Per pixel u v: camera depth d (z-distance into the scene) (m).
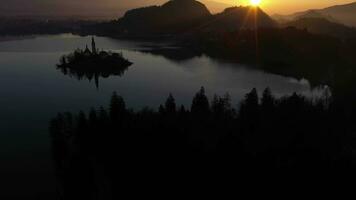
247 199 81.44
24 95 198.25
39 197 93.75
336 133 112.50
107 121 124.88
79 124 126.44
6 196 94.25
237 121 119.12
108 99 190.38
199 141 101.94
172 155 98.62
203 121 117.69
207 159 93.44
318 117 123.25
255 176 85.25
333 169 85.12
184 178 90.25
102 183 96.44
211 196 84.06
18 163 112.12
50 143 127.25
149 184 91.69
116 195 90.69
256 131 109.62
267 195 81.06
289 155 91.31
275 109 128.12
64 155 114.50
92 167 104.38
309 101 155.88
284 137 103.12
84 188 95.44
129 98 192.12
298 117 121.44
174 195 86.62
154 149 103.12
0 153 119.56
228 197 82.88
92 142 117.38
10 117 159.88
